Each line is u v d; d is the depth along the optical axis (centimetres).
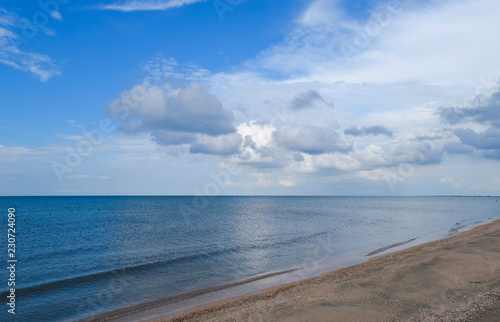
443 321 823
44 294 1453
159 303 1311
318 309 1003
